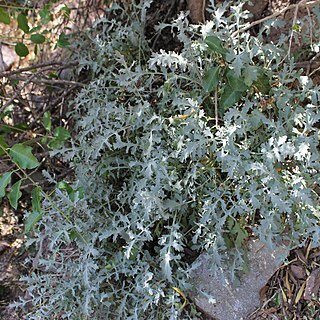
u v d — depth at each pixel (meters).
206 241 0.81
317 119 0.80
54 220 0.95
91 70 1.09
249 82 0.82
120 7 1.03
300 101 0.87
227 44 0.88
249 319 0.84
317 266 0.84
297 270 0.85
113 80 0.97
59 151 0.95
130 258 0.86
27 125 1.18
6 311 1.04
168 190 0.84
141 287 0.83
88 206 0.91
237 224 0.81
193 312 0.85
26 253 1.11
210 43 0.83
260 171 0.78
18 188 0.81
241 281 0.85
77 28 1.13
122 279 0.90
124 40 1.04
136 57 1.02
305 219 0.77
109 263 0.88
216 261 0.80
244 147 0.82
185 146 0.84
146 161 0.85
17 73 1.12
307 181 0.79
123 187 0.89
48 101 1.19
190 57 0.89
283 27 0.96
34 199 0.82
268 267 0.84
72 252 0.97
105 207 0.92
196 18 1.05
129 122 0.89
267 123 0.80
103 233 0.84
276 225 0.80
